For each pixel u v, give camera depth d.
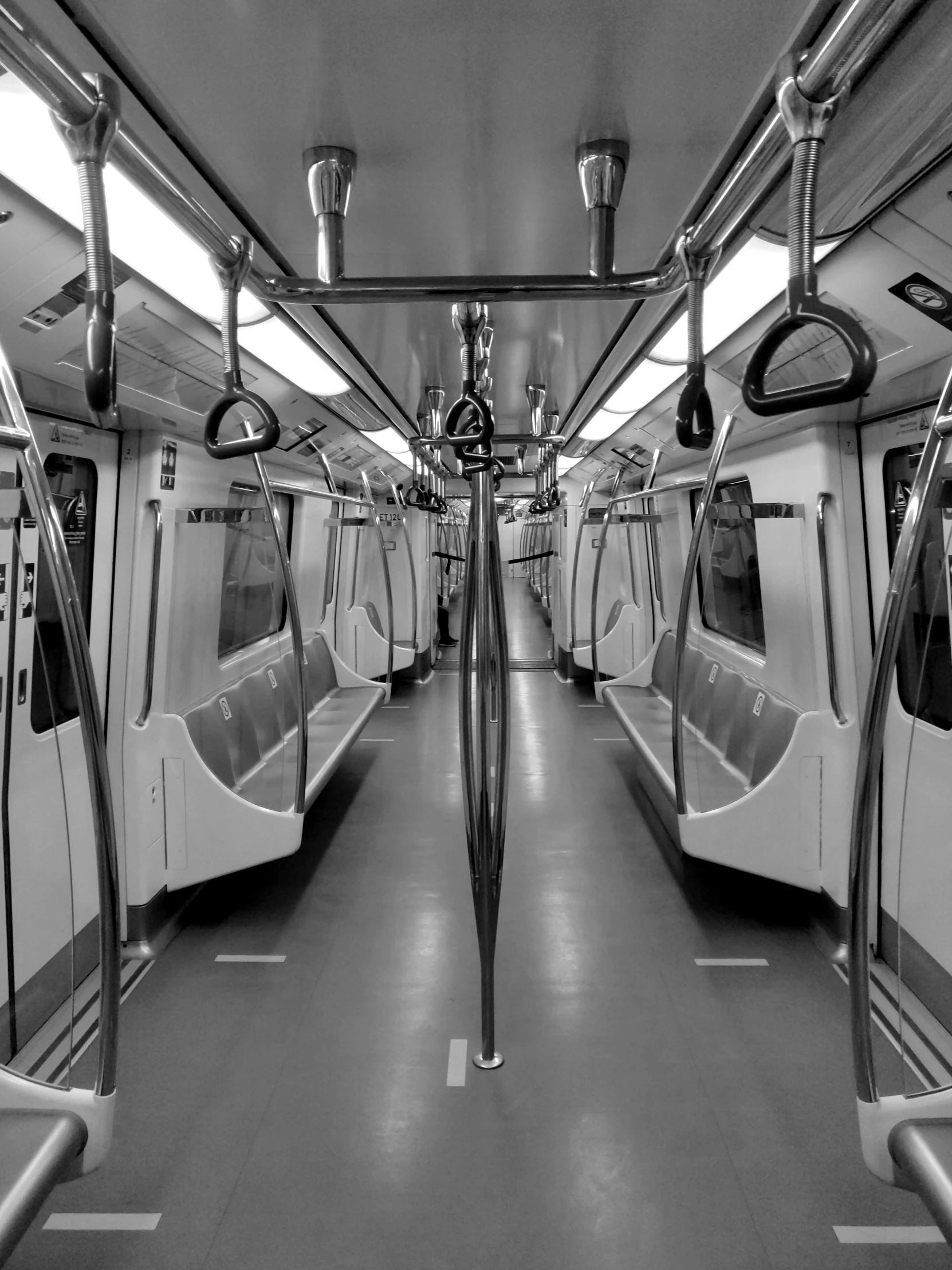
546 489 4.65
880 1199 2.03
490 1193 2.06
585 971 3.17
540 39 1.01
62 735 2.90
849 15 0.76
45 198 1.55
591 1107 2.38
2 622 2.49
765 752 3.87
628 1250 1.89
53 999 2.82
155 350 2.52
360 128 1.24
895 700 3.04
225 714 4.18
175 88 1.13
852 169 1.34
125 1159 2.18
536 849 4.43
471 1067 2.58
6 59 0.78
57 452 2.87
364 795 5.42
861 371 0.77
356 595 8.66
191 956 3.31
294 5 0.94
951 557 2.57
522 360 2.97
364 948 3.37
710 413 1.19
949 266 1.73
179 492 3.50
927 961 2.82
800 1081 2.50
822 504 3.20
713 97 1.16
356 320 2.40
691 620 5.88
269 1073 2.55
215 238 1.13
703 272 1.18
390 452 6.45
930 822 2.78
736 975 3.13
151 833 3.34
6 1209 1.32
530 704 8.33
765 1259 1.86
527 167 1.37
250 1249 1.91
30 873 2.67
